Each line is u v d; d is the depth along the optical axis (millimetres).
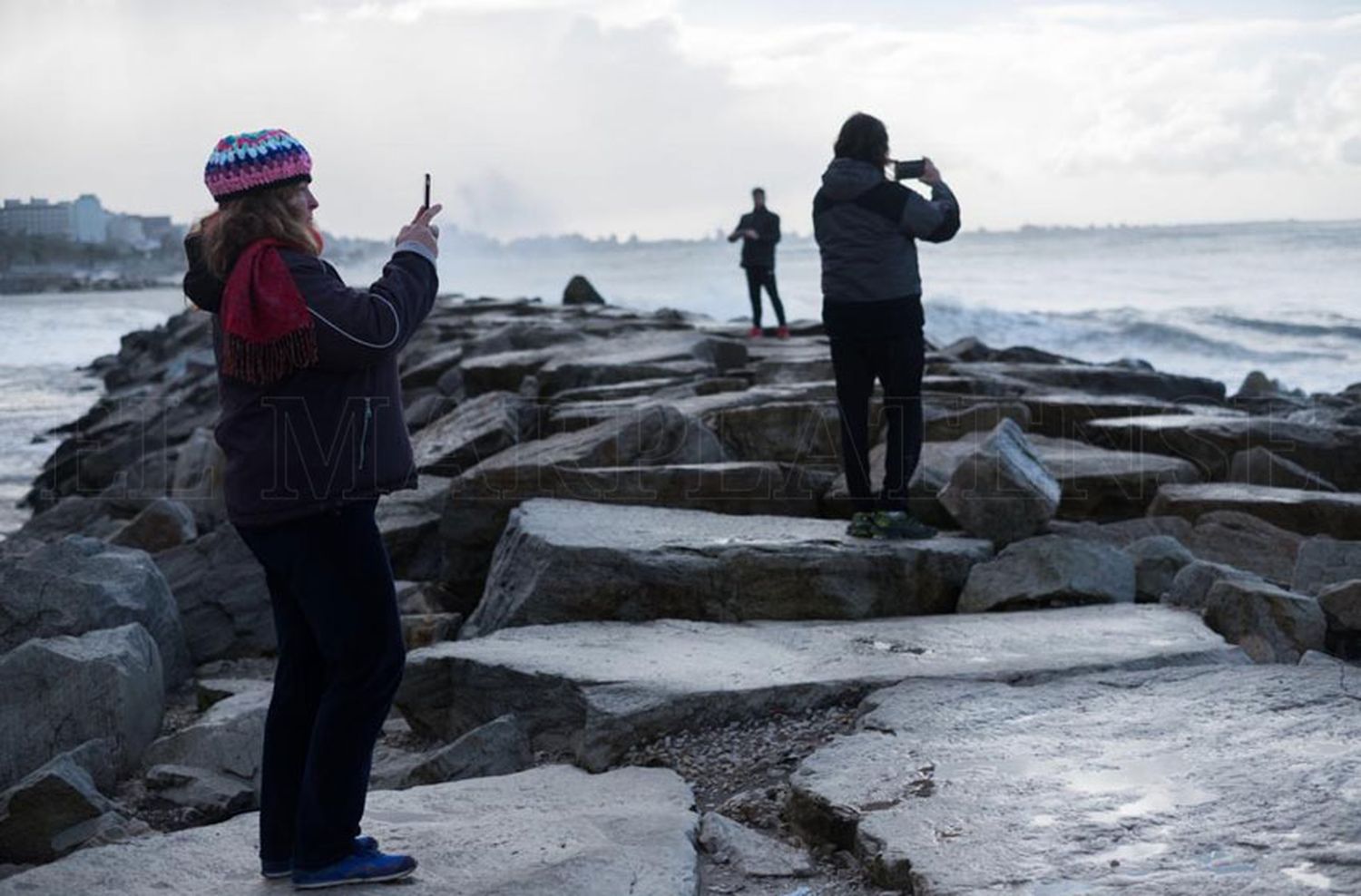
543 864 3689
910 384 6816
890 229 6656
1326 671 4824
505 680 5465
